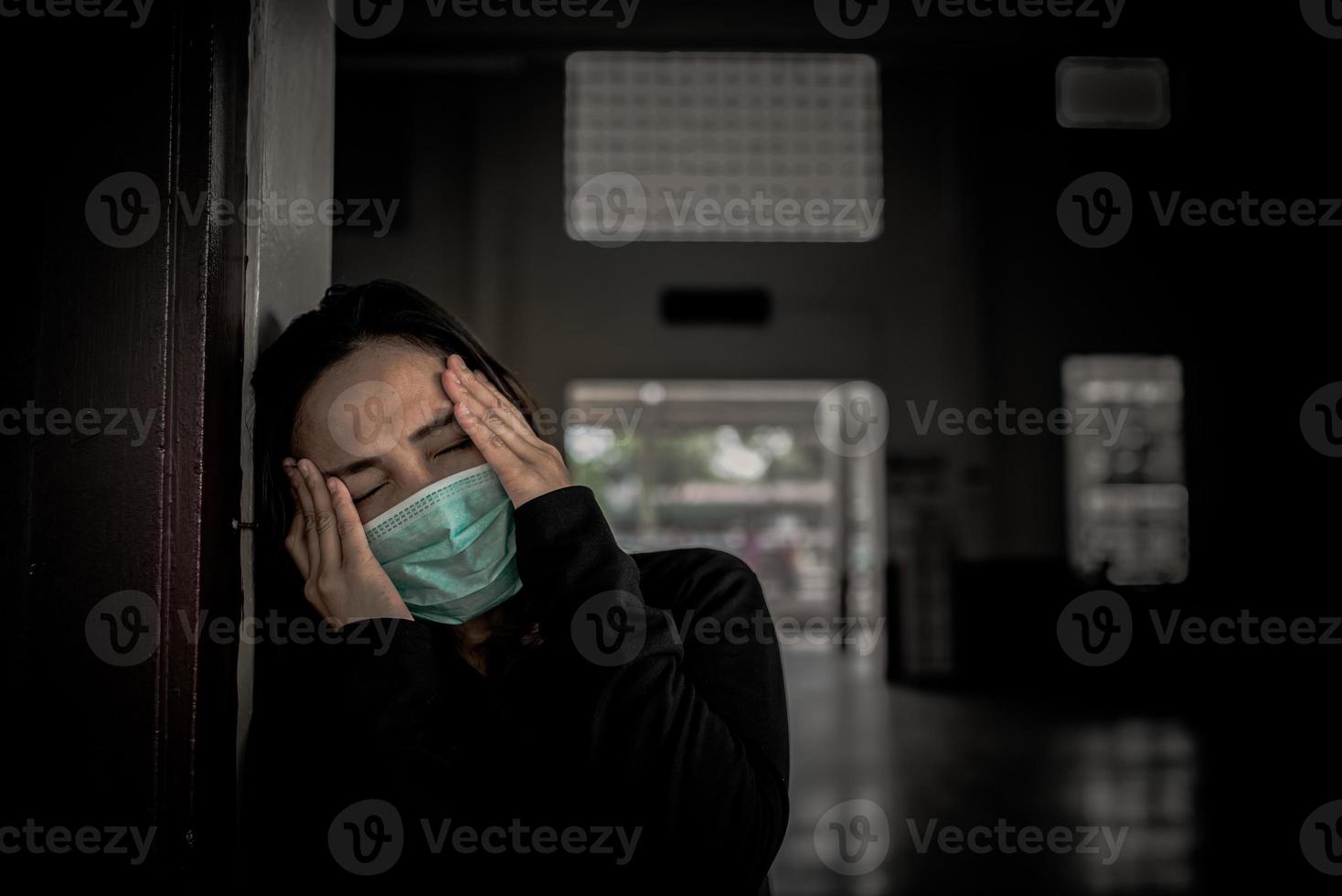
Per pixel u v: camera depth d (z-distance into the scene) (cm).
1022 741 502
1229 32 629
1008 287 804
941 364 805
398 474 88
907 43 675
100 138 83
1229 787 389
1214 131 745
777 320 809
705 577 97
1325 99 584
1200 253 792
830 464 1016
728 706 88
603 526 86
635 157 809
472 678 94
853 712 604
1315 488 624
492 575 90
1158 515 801
